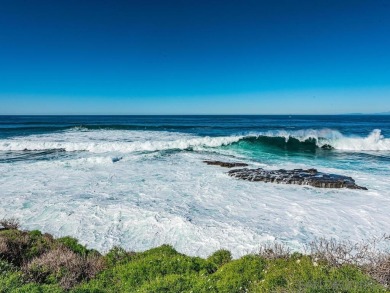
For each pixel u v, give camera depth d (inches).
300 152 1024.9
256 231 360.5
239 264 245.4
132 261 272.4
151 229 366.0
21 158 850.1
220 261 280.1
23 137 1312.7
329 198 496.4
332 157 922.7
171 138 1300.4
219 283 215.0
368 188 551.5
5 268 228.1
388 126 2477.9
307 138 1162.6
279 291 190.5
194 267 258.1
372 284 194.1
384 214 421.1
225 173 668.7
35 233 323.9
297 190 544.7
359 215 417.7
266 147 1111.0
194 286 210.1
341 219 403.5
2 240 273.9
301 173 643.5
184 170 703.7
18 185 557.6
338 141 1124.5
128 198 484.7
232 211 432.8
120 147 1015.0
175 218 393.1
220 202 474.0
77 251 292.5
